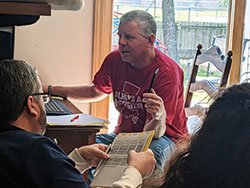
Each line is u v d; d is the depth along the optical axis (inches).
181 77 89.7
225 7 122.2
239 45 121.0
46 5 66.8
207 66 121.6
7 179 44.2
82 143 70.6
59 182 44.6
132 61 86.5
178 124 87.0
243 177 26.7
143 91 86.7
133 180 48.2
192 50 123.8
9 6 65.4
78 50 114.0
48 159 45.1
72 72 114.4
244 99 28.7
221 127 28.3
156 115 77.5
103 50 115.1
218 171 27.4
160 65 85.8
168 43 122.6
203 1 121.6
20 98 48.2
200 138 29.1
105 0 113.2
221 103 29.4
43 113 51.1
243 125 27.6
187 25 122.4
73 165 47.4
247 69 123.0
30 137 46.4
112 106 121.0
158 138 81.0
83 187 45.9
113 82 92.5
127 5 118.3
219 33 123.3
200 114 32.0
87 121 71.7
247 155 26.9
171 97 83.9
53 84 113.7
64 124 69.2
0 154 44.8
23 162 44.5
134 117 88.6
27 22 76.4
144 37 84.7
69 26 112.4
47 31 111.4
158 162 73.3
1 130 48.2
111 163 58.4
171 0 120.8
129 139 62.3
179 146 31.9
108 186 53.7
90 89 100.8
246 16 120.9
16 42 109.7
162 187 30.9
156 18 121.2
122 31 85.5
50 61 112.7
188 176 28.7
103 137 91.7
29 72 49.7
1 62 49.8
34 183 44.1
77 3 75.1
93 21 113.7
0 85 47.7
